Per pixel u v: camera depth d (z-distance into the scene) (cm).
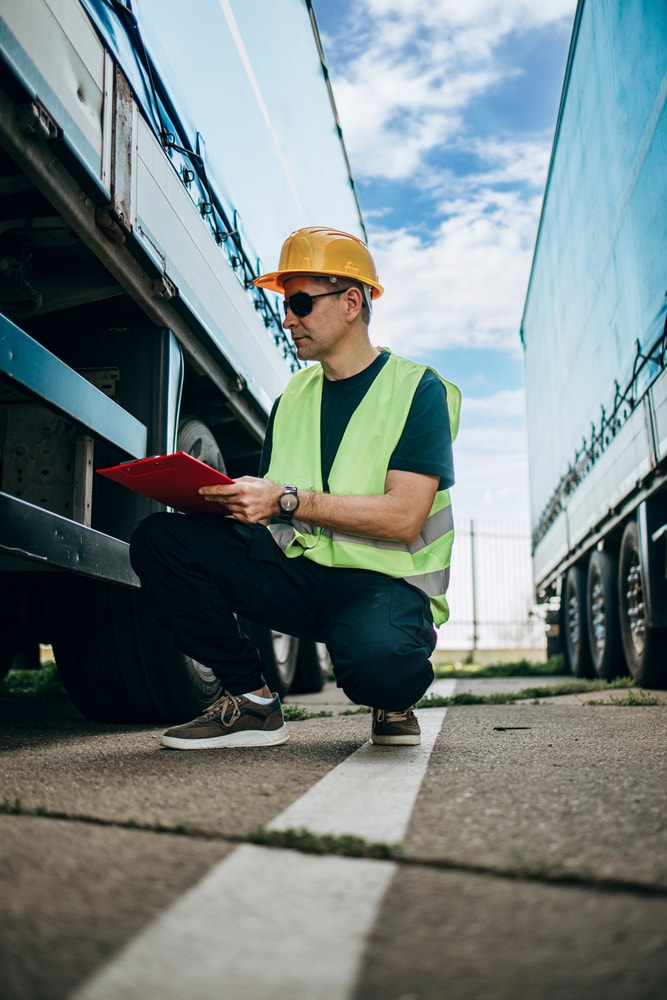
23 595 341
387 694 215
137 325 279
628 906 97
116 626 296
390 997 78
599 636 648
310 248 237
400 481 223
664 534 443
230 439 420
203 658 224
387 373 238
